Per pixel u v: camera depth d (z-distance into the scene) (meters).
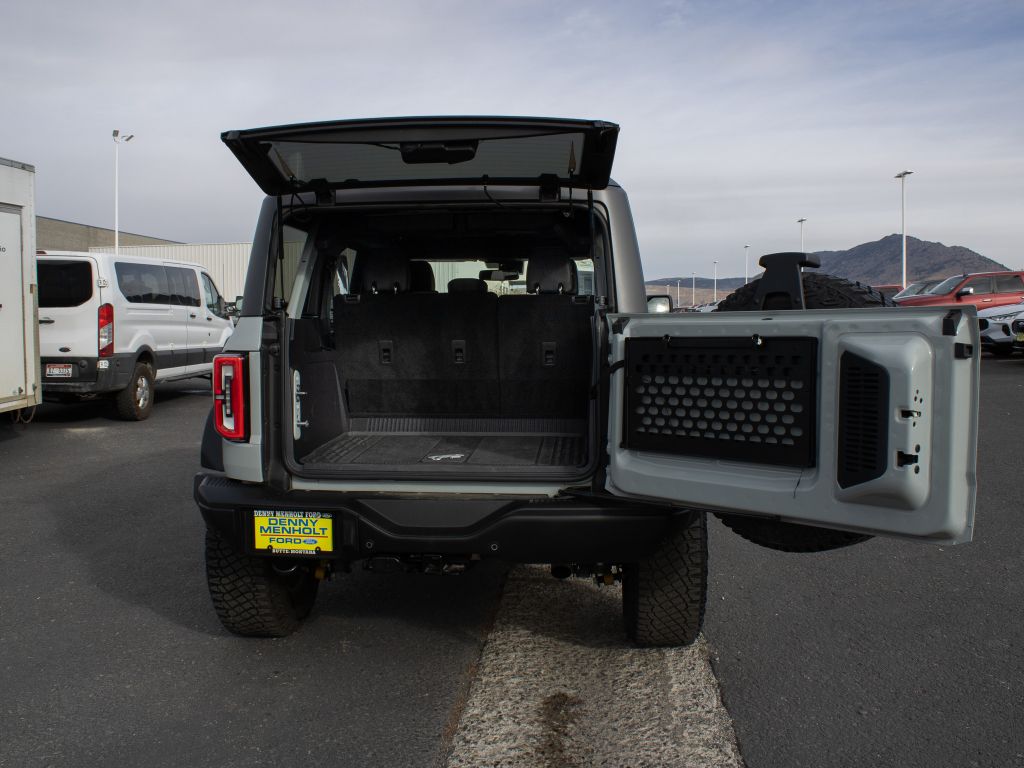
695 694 3.23
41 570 4.91
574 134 2.89
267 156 3.05
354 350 4.27
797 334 2.52
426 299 4.21
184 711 3.15
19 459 8.45
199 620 4.11
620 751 2.83
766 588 4.48
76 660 3.63
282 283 3.43
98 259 10.28
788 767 2.72
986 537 5.31
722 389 2.69
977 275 22.06
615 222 3.42
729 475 2.67
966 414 2.27
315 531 3.17
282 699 3.25
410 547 3.09
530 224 3.95
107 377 10.32
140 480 7.41
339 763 2.78
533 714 3.10
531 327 4.19
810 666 3.48
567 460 3.58
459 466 3.22
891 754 2.78
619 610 4.19
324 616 4.15
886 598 4.28
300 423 3.61
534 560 3.09
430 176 3.32
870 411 2.35
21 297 8.69
